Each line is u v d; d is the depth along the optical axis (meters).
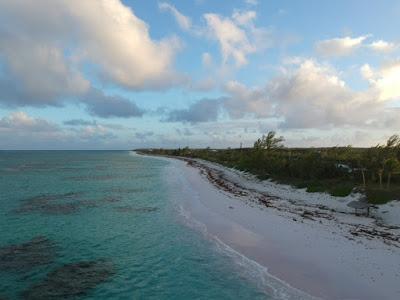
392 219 27.28
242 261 19.36
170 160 147.38
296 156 59.94
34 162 127.12
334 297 14.60
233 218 29.53
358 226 25.83
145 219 30.36
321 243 21.59
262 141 73.69
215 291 15.82
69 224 28.62
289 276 16.94
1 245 22.67
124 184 57.31
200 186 53.03
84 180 63.75
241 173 70.56
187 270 18.34
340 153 59.16
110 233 25.80
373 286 15.34
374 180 38.72
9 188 50.94
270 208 33.47
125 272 18.20
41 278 17.33
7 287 16.20
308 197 37.97
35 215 32.19
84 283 16.81
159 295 15.56
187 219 29.95
